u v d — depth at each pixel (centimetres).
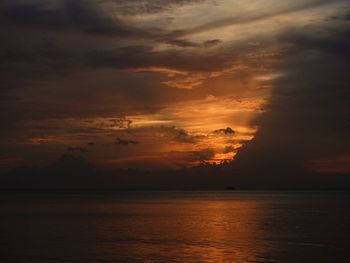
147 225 6719
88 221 7450
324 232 5691
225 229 6081
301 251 4172
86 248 4356
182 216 8650
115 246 4475
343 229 6056
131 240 4944
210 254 3991
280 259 3781
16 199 19388
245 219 7838
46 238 5153
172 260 3712
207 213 9600
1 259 3812
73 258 3844
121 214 9269
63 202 15900
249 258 3809
